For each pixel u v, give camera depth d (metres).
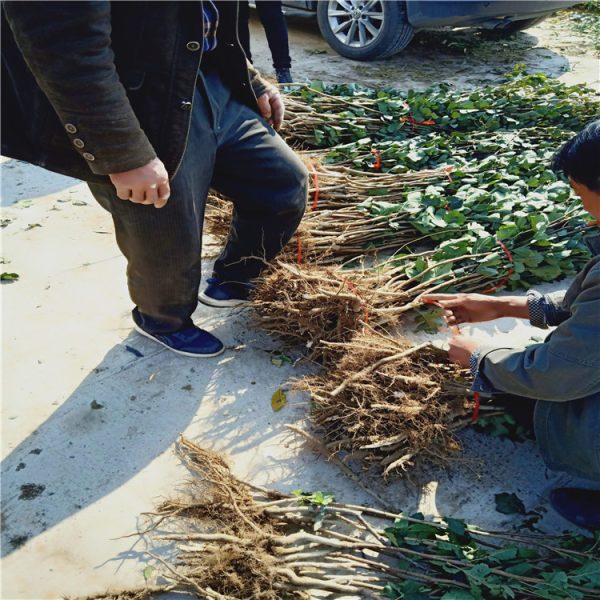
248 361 2.64
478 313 2.39
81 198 3.72
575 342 1.67
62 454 2.21
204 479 2.07
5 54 1.75
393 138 4.16
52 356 2.62
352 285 2.53
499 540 1.95
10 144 1.88
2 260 3.16
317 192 3.18
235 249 2.74
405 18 5.82
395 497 2.10
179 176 2.07
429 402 2.12
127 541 1.95
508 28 7.03
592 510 1.97
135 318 2.69
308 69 5.93
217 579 1.79
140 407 2.40
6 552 1.90
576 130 4.54
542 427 1.96
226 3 2.11
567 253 3.05
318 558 1.86
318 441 2.20
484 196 3.39
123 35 1.75
